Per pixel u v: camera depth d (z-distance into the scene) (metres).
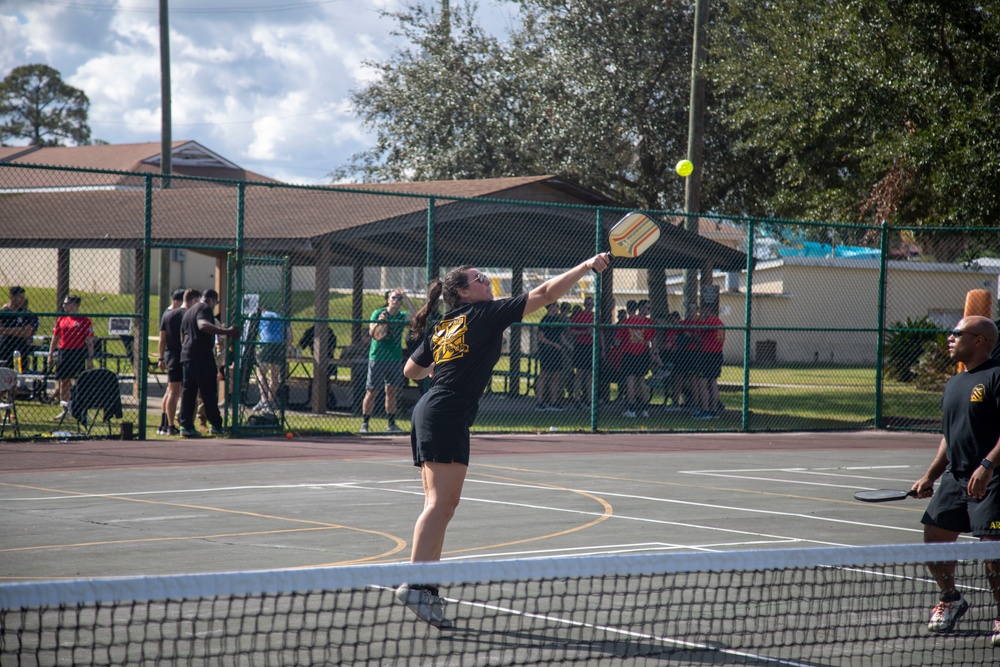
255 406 18.64
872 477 14.62
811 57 25.91
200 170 57.56
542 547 8.95
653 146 35.09
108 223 23.92
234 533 9.34
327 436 18.25
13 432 17.92
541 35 36.28
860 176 28.52
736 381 35.50
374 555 8.39
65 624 6.18
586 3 34.47
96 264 45.16
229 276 17.83
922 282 43.69
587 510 11.15
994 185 22.83
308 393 23.89
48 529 9.42
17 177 43.50
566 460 15.97
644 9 34.25
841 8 25.31
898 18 24.23
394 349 18.64
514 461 15.72
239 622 6.32
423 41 37.53
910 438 20.62
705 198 36.34
